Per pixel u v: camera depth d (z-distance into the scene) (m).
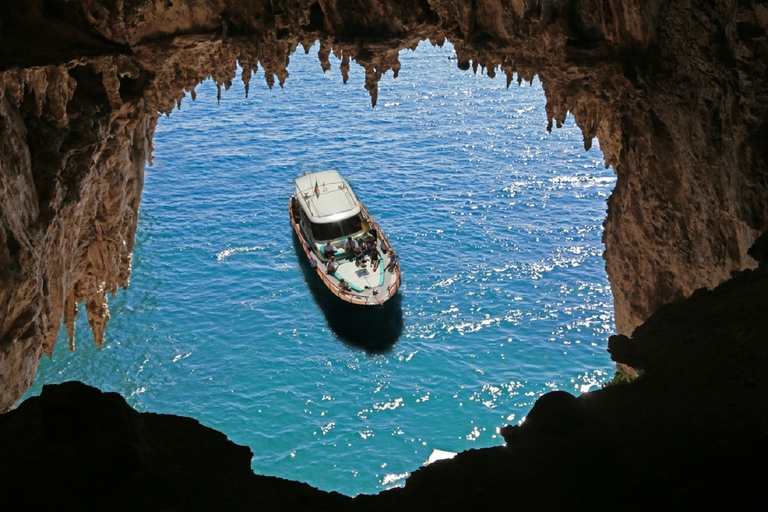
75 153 16.53
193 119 52.31
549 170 44.41
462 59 18.61
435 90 57.59
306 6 17.56
